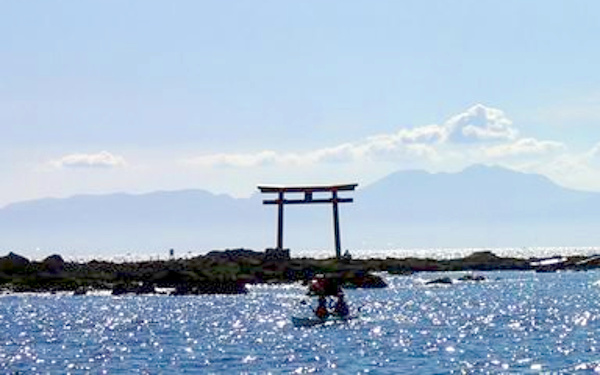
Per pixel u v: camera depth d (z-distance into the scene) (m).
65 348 160.12
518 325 186.88
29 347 161.88
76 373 134.62
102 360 146.00
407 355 146.38
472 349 152.12
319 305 194.88
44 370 137.38
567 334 171.25
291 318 194.62
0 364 143.12
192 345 161.75
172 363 141.88
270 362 141.38
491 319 198.38
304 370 134.00
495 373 129.62
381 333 175.50
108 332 182.00
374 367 135.38
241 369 135.50
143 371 135.25
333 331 179.38
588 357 142.50
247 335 174.62
